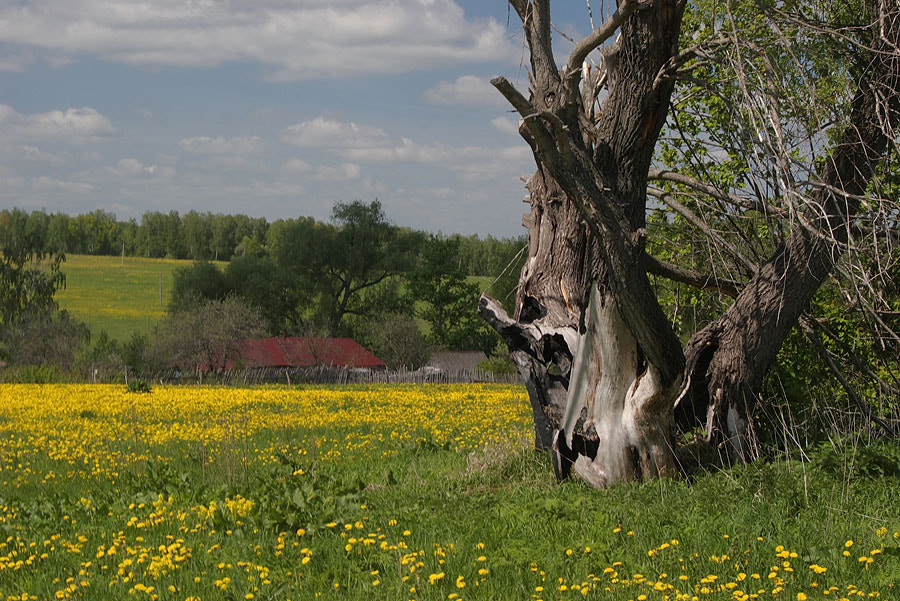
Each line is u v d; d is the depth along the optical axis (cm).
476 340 7788
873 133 924
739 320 965
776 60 841
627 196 902
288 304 7494
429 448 1427
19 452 1477
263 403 2486
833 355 1105
